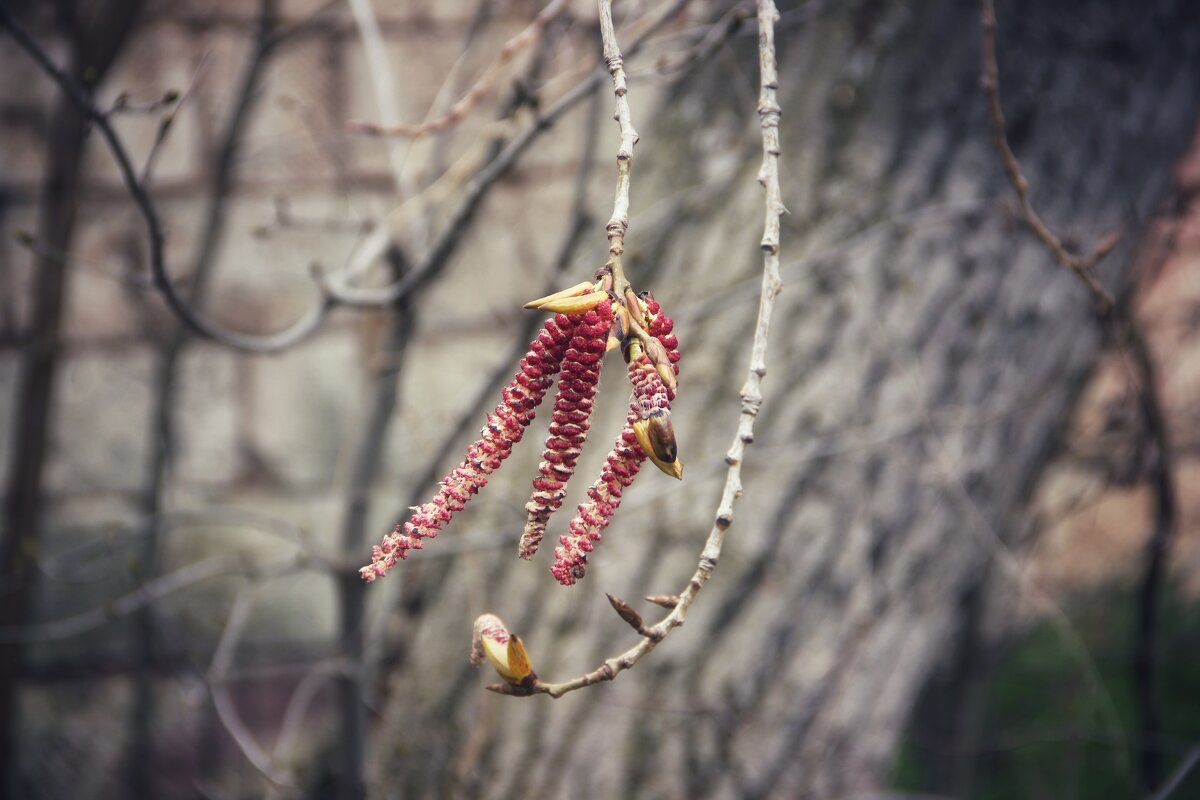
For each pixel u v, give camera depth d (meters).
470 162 1.25
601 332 0.73
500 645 0.73
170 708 1.80
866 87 1.25
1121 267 1.45
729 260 1.26
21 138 1.81
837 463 1.24
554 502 0.73
